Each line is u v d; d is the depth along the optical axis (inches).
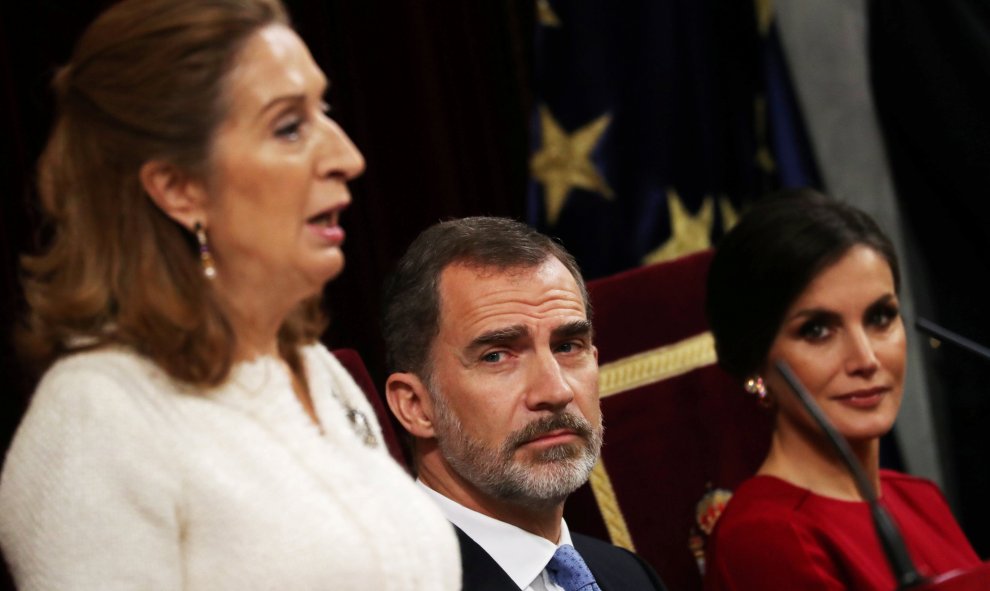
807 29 518.0
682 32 498.9
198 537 206.1
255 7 214.1
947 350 514.0
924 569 355.3
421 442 300.4
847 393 350.3
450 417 290.8
